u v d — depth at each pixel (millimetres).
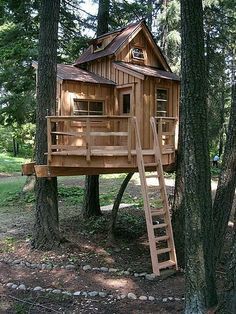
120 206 13477
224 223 7492
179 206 8469
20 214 13078
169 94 11406
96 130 11070
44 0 8781
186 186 5617
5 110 15477
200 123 5531
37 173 8008
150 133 10844
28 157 32875
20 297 6582
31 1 12961
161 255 8625
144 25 11727
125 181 9484
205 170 5543
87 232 10328
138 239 9914
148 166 8195
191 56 5547
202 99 5551
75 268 7848
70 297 6590
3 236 10164
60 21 14203
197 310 5402
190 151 5555
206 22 20156
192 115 5539
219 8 20188
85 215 11812
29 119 16312
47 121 7930
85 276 7484
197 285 5461
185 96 5617
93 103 11203
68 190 16453
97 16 12906
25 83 15000
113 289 6922
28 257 8430
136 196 15531
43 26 8812
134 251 9016
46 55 8820
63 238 9172
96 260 8344
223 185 7422
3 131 37469
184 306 5871
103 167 7875
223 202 7418
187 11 5586
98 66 11992
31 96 15336
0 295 6652
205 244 5508
